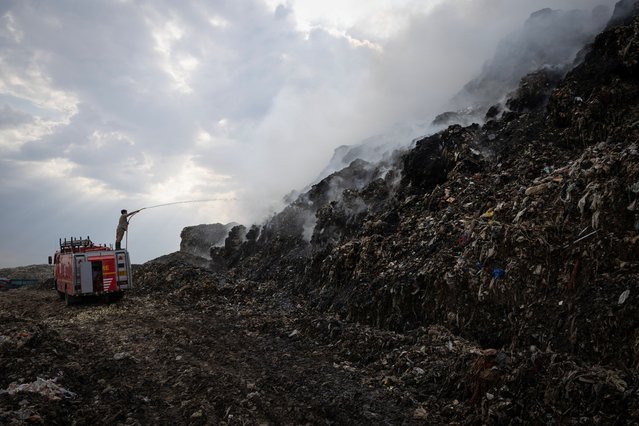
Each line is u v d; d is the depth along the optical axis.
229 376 8.59
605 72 15.34
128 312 15.67
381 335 11.16
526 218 11.13
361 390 8.20
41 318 15.45
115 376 8.66
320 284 18.00
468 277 11.04
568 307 8.66
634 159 9.51
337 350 10.98
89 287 17.83
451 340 10.04
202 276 20.80
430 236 14.48
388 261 14.95
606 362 7.39
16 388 7.10
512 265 10.26
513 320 9.65
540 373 6.74
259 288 20.38
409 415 7.24
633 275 8.06
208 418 6.76
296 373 9.16
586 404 5.95
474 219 13.16
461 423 6.88
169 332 12.19
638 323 7.32
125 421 6.72
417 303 12.11
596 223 9.32
